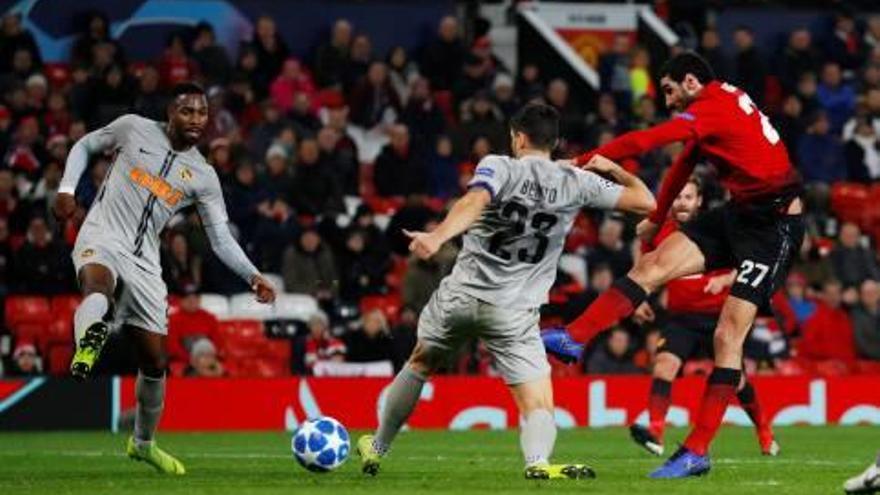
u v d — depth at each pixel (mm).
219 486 24453
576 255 55438
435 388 47344
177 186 27484
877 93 65812
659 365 36344
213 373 47875
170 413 45844
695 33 70188
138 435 27875
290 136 57812
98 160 51219
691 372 51219
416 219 54531
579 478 25219
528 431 24875
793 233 27047
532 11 69312
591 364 50094
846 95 66500
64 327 50188
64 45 61844
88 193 51000
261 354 50844
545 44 67688
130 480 26016
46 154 54031
